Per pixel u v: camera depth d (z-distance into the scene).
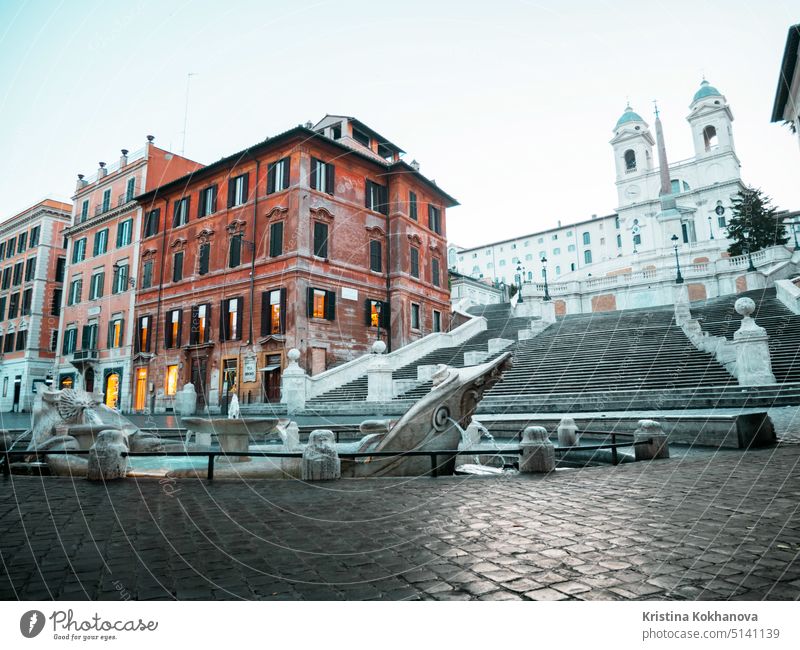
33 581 3.05
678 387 15.92
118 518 4.66
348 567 3.27
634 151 72.81
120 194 38.56
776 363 16.09
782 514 4.37
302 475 6.98
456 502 5.24
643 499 5.17
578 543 3.70
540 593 2.80
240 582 3.02
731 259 36.28
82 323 39.41
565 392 17.64
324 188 28.92
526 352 24.09
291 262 27.00
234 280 29.50
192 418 8.94
